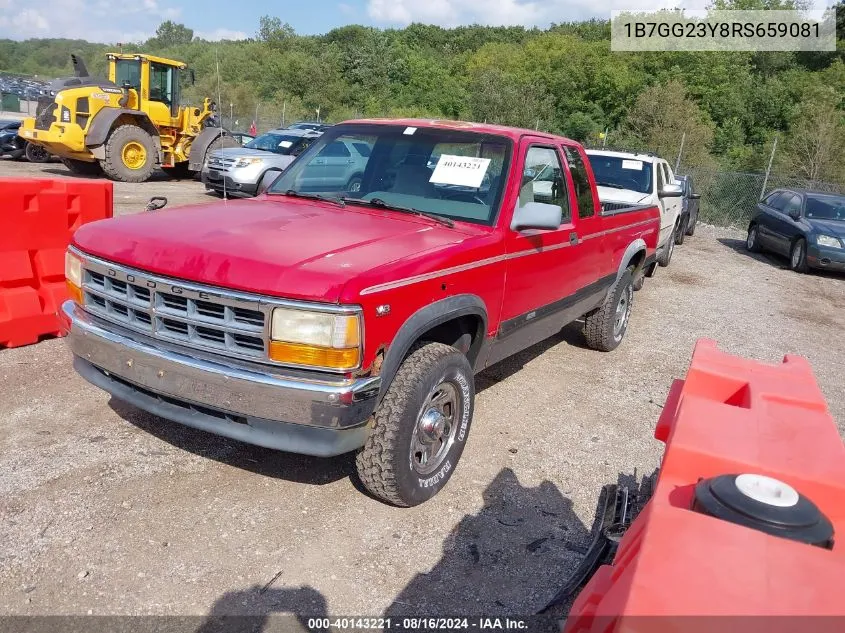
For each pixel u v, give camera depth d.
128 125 16.73
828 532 1.30
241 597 2.83
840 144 27.44
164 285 3.19
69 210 5.64
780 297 10.95
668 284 11.09
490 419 4.89
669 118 33.72
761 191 21.61
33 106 41.88
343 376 2.99
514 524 3.56
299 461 3.98
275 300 2.96
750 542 1.24
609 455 4.50
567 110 53.66
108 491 3.49
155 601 2.76
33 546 3.02
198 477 3.71
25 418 4.18
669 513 1.32
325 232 3.62
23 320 5.30
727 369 2.13
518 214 4.16
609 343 6.70
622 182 10.80
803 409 1.85
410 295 3.27
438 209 4.29
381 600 2.90
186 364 3.14
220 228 3.55
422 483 3.55
